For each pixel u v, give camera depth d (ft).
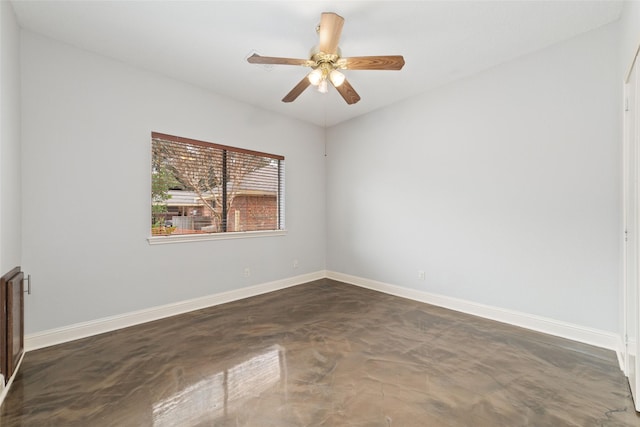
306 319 9.51
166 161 9.98
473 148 9.89
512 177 9.02
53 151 7.68
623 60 6.59
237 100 11.71
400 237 12.14
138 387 5.80
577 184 7.86
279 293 12.56
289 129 13.67
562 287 8.13
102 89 8.46
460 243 10.27
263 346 7.57
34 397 5.48
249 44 8.04
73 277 7.98
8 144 6.24
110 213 8.61
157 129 9.55
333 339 8.00
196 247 10.55
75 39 7.72
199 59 8.79
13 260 6.57
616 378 6.12
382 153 12.73
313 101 11.99
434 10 6.75
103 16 6.85
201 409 5.15
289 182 13.70
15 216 6.74
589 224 7.68
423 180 11.31
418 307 10.69
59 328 7.76
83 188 8.14
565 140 8.02
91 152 8.27
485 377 6.15
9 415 5.00
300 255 14.19
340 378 6.11
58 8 6.55
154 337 8.13
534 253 8.62
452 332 8.45
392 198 12.40
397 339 7.99
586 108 7.67
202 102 10.65
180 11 6.71
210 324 9.07
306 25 7.26
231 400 5.39
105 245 8.53
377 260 13.03
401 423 4.81
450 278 10.57
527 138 8.70
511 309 9.08
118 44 7.98
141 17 6.91
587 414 5.04
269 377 6.15
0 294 5.55
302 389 5.73
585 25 7.35
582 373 6.30
